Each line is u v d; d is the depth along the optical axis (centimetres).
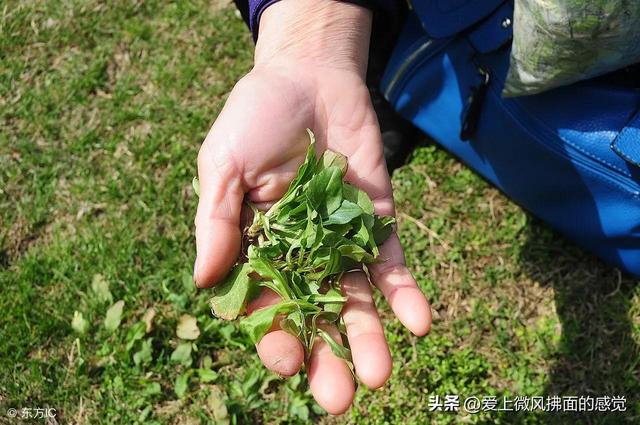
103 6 65
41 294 52
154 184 56
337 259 32
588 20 35
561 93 44
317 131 37
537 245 53
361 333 33
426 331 33
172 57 63
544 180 49
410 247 53
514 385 48
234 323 50
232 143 35
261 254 33
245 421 47
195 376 49
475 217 54
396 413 47
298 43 39
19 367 49
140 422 47
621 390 47
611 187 46
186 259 53
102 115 60
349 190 35
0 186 57
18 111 60
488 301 51
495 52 46
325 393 31
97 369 49
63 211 56
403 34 51
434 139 55
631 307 50
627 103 43
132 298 52
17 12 65
